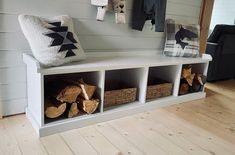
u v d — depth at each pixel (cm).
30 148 138
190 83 240
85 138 153
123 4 197
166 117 195
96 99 174
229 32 300
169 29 250
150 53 253
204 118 199
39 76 144
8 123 167
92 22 201
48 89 172
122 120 184
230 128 183
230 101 249
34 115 165
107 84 228
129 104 199
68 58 162
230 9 500
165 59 226
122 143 150
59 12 181
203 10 283
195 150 148
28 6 166
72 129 164
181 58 240
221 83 323
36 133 155
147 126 176
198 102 240
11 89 174
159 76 248
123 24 221
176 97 229
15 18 163
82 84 168
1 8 156
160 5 211
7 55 166
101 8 188
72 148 141
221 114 211
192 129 177
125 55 232
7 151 133
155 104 211
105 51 217
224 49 304
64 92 158
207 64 250
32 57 156
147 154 140
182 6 264
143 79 200
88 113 172
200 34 288
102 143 149
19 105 180
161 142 155
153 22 226
